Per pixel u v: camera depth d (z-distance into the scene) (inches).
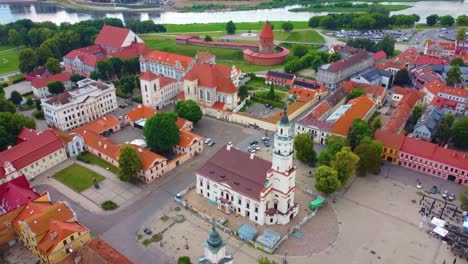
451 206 5236.2
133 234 4726.9
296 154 6210.6
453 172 5738.2
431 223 4864.7
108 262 3698.3
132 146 5708.7
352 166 5442.9
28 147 5935.0
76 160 6348.4
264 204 4756.4
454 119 7401.6
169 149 6496.1
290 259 4345.5
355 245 4559.5
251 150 6594.5
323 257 4379.9
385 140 6289.4
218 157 5364.2
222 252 3088.1
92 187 5629.9
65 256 3912.4
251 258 4372.5
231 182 5022.1
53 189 5585.6
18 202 4773.6
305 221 4916.3
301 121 7135.8
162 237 4685.0
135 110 7603.4
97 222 4921.3
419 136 6850.4
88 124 7091.5
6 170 5472.4
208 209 5172.2
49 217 4333.2
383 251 4473.4
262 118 7795.3
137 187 5634.8
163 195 5457.7
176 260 4343.0
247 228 4709.6
